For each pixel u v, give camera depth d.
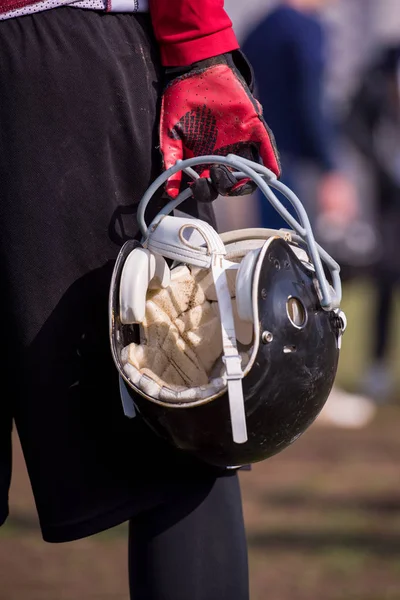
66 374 6.79
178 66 6.82
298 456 17.22
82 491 6.85
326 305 6.44
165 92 6.83
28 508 14.25
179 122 6.79
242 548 7.08
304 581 11.75
